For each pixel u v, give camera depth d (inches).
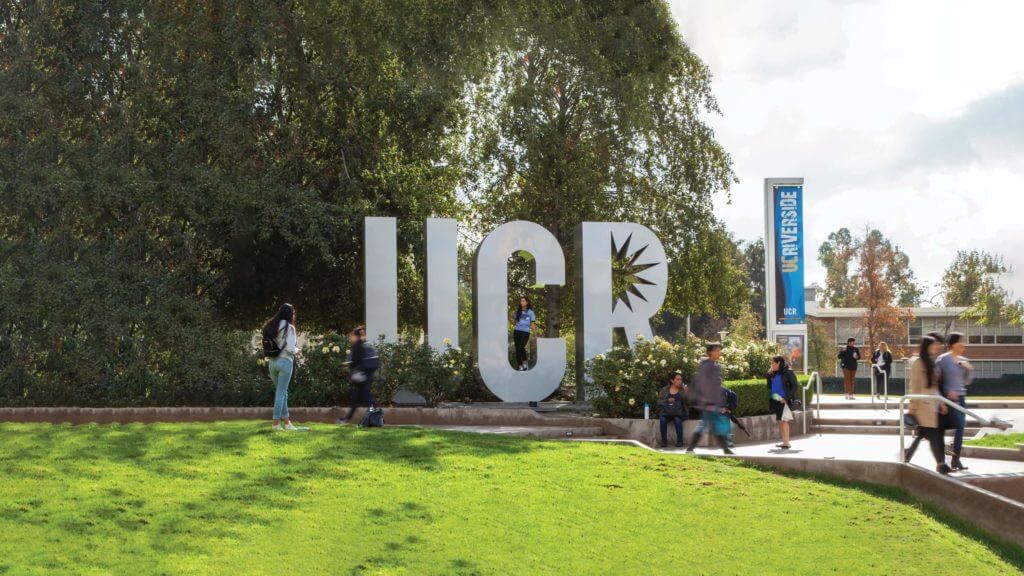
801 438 687.1
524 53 1130.0
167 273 751.7
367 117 923.4
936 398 440.8
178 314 737.6
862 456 540.7
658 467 458.0
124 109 751.7
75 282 705.6
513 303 1191.6
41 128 727.1
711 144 1199.6
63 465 400.8
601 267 754.2
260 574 276.1
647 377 657.0
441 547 316.2
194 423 540.1
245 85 808.9
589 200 1112.8
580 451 486.3
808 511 397.7
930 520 406.0
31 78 729.6
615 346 685.9
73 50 741.3
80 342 705.0
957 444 452.4
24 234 718.5
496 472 424.8
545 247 736.3
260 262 894.4
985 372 2090.3
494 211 1143.0
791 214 935.0
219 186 767.1
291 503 354.6
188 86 772.6
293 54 881.5
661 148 1175.6
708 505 394.6
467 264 1167.6
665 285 767.1
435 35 986.7
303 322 1031.6
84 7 740.0
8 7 741.3
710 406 502.3
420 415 653.9
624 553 326.6
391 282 710.5
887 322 2014.0
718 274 1203.2
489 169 1123.3
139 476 386.0
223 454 435.8
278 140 877.8
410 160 958.4
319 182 939.3
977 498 406.0
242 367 707.4
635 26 1127.6
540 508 371.9
